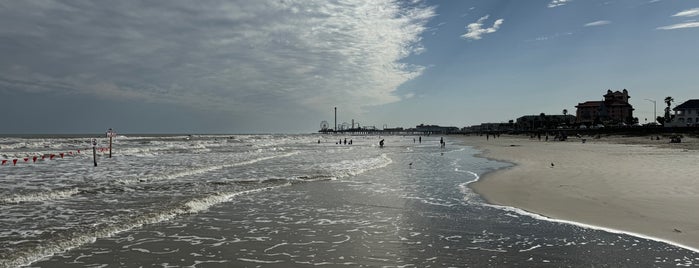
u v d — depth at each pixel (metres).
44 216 12.38
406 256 8.73
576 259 8.29
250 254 8.94
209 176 23.12
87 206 13.99
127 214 12.70
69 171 25.30
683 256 8.28
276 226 11.48
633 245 9.09
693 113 110.75
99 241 9.84
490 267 7.95
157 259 8.55
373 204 14.75
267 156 41.22
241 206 14.38
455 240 9.92
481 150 53.09
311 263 8.34
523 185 18.31
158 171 25.16
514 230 10.78
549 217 12.15
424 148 66.00
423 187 18.88
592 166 25.02
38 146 60.97
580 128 140.88
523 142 84.25
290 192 17.45
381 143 74.12
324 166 29.86
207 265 8.22
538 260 8.29
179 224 11.65
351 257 8.70
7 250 8.88
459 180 21.39
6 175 23.03
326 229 11.14
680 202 13.06
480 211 13.33
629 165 24.81
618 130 104.94
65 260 8.41
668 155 33.56
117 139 101.31
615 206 12.93
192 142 85.19
